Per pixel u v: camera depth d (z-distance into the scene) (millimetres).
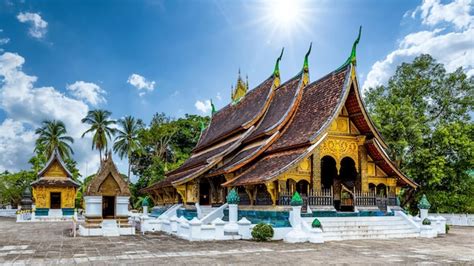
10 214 55875
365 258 11812
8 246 15297
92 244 15844
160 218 24203
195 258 11719
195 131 62406
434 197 32875
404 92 37344
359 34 20469
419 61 37500
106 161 21219
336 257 12000
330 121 19484
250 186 20438
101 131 58406
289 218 17641
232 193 19734
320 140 19281
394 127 31234
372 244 15648
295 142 20281
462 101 36250
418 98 36875
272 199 18484
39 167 64438
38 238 18875
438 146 32344
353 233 17750
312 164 19375
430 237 18828
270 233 16562
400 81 38312
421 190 33094
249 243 15789
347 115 21078
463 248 14508
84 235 20109
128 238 18531
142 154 64875
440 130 31891
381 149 20844
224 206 22422
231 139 28688
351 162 22891
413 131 31312
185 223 18625
